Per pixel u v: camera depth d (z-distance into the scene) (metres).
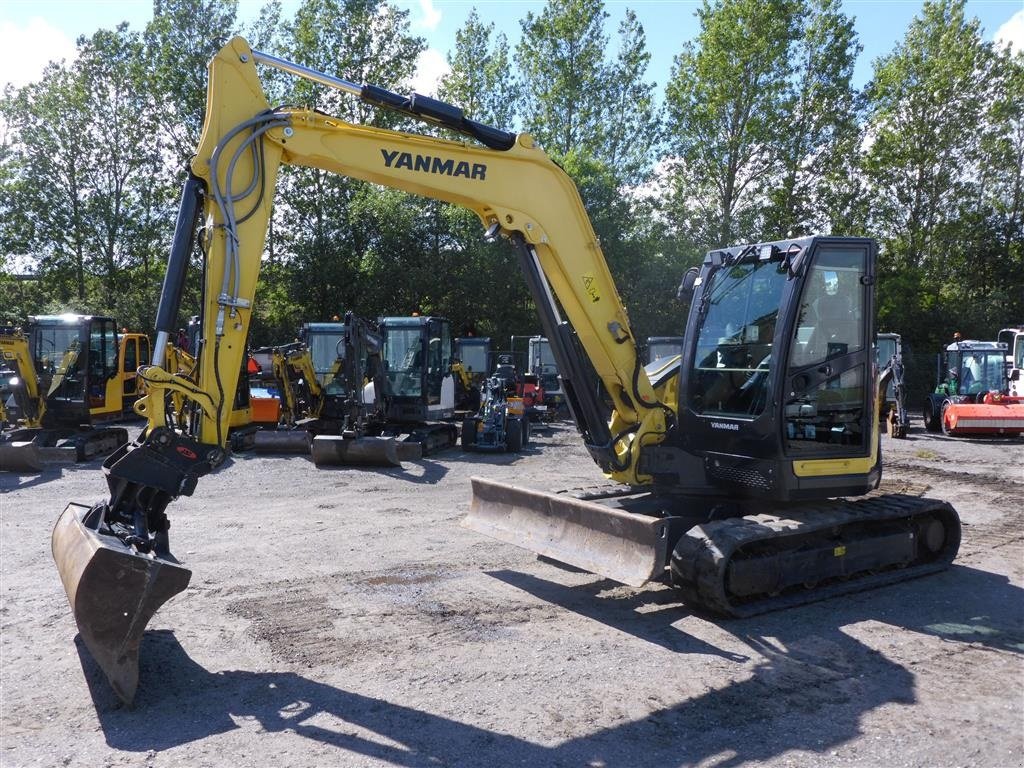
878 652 4.82
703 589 5.32
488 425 14.41
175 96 29.28
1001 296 31.50
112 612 3.95
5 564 6.74
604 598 5.88
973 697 4.18
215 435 4.78
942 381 19.48
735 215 31.30
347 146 5.38
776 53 28.73
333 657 4.70
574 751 3.58
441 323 15.43
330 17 30.52
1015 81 31.47
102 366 13.98
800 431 5.81
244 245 5.02
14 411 13.58
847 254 5.90
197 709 4.02
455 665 4.58
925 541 6.62
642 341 30.80
